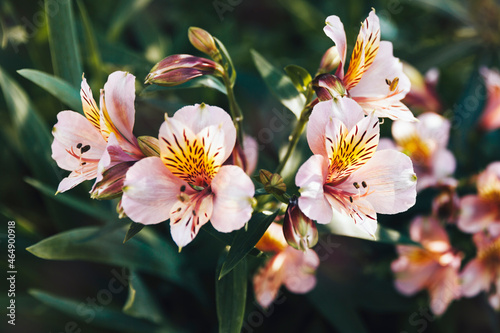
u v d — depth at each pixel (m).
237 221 0.28
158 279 0.46
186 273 0.43
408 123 0.44
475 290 0.42
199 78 0.35
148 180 0.28
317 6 0.68
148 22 0.62
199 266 0.43
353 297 0.45
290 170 0.39
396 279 0.44
